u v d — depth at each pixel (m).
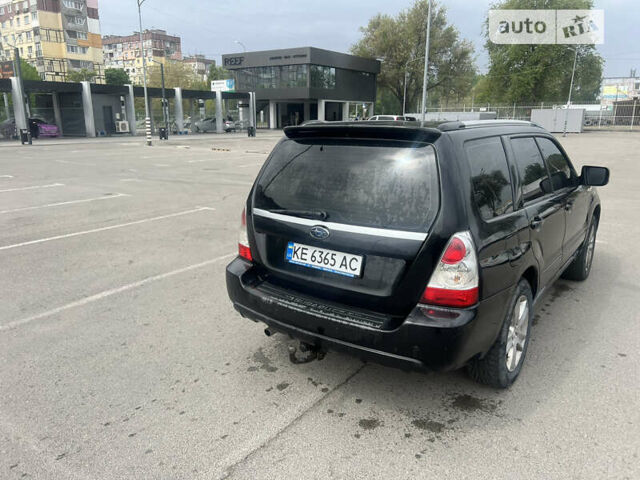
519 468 2.31
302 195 2.84
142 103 52.19
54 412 2.79
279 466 2.35
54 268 5.42
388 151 2.63
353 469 2.32
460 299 2.37
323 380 3.13
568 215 3.84
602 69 51.84
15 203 9.30
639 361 3.33
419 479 2.25
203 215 8.23
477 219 2.48
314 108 59.72
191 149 24.83
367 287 2.54
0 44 88.94
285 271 2.88
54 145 27.25
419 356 2.40
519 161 3.24
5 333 3.81
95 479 2.27
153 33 130.25
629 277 5.09
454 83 60.28
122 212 8.47
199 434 2.59
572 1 48.22
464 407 2.82
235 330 3.88
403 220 2.46
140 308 4.32
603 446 2.46
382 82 64.06
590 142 30.45
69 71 72.31
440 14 58.31
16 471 2.32
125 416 2.75
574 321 3.99
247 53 55.88
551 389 3.00
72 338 3.73
